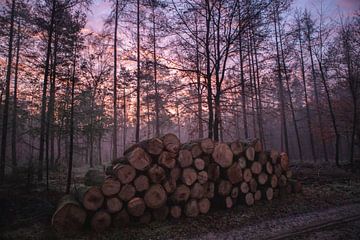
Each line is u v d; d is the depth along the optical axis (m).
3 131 11.56
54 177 12.97
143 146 6.22
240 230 5.47
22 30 14.39
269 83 12.87
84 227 5.61
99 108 20.89
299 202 7.49
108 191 5.63
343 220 5.83
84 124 17.03
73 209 5.44
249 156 7.39
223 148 6.98
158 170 6.11
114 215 5.68
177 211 6.24
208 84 10.95
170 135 6.43
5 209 6.54
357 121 17.53
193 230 5.56
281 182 8.13
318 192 8.73
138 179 5.91
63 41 10.19
